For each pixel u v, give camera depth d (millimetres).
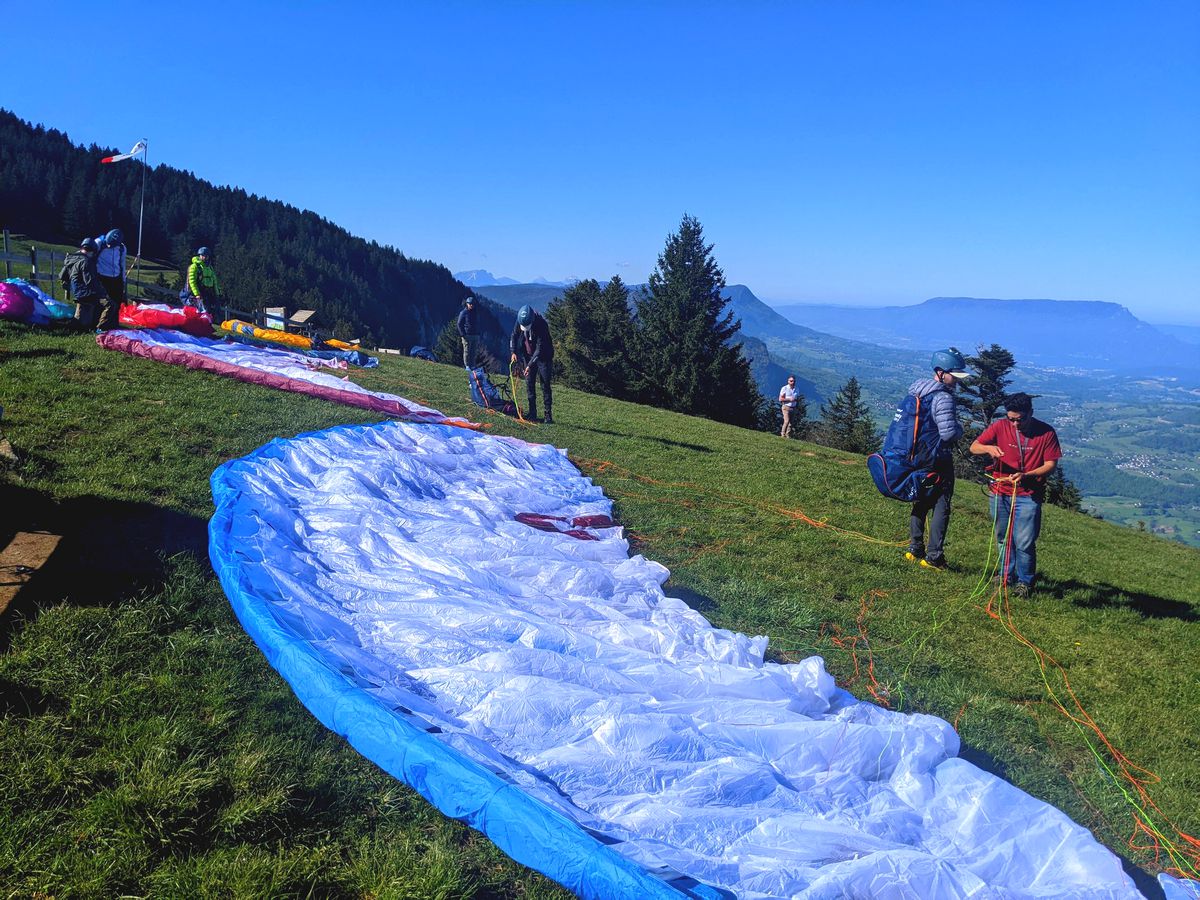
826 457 17953
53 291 22719
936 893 3197
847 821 3691
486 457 9688
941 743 4410
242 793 3377
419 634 4797
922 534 8922
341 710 3816
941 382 8516
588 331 62219
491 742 3908
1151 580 10633
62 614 4410
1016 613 7766
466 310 14383
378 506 6969
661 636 5258
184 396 10164
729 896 3018
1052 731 5543
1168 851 4371
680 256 60438
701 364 57594
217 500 6488
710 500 10453
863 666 6102
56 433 7758
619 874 2938
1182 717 6012
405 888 3000
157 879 2893
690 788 3668
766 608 6891
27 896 2752
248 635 4656
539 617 5262
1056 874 3641
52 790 3225
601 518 8320
